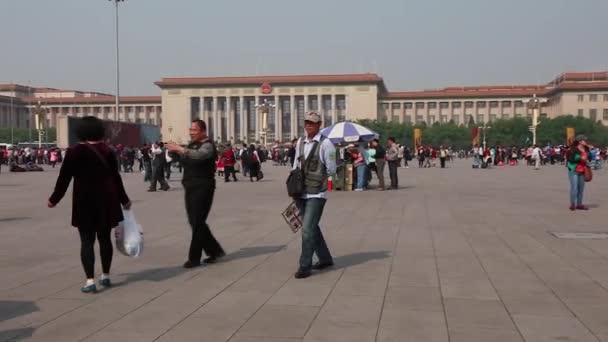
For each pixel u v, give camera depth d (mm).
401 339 5051
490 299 6324
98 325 5500
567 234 10969
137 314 5852
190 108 131750
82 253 6773
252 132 140875
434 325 5430
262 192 21984
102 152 6910
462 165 56906
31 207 16391
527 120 113438
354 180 22828
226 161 29219
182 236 11016
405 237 10734
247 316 5758
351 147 22969
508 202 17406
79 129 6996
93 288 6727
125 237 7379
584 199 18281
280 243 10180
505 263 8258
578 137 15016
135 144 61375
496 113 138875
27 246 9891
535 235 10867
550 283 7043
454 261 8422
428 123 139625
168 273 7785
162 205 17000
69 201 18188
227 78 131125
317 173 7461
